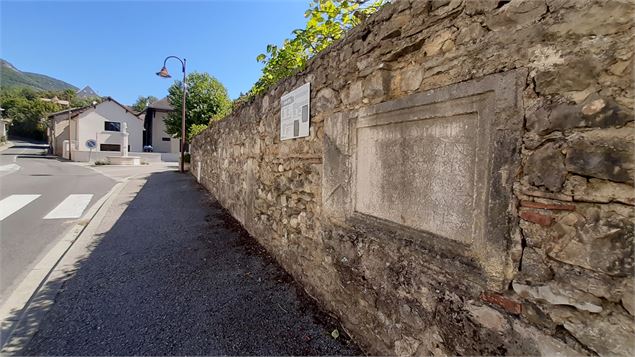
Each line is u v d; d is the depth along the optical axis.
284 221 3.22
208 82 19.81
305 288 2.79
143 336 2.15
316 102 2.55
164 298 2.67
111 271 3.21
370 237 1.91
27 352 1.96
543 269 1.04
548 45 1.03
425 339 1.51
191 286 2.89
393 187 1.73
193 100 19.27
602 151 0.90
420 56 1.55
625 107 0.86
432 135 1.48
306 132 2.70
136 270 3.24
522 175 1.10
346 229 2.16
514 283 1.13
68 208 6.09
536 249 1.06
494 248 1.19
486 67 1.22
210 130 7.93
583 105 0.94
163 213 5.68
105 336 2.14
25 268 3.27
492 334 1.20
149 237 4.31
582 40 0.95
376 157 1.86
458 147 1.34
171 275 3.12
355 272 2.06
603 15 0.90
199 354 1.97
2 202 6.49
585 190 0.94
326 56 2.40
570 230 0.97
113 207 6.17
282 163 3.26
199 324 2.29
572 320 0.97
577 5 0.95
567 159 0.98
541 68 1.04
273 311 2.47
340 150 2.20
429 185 1.49
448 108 1.38
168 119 20.80
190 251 3.78
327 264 2.41
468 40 1.30
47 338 2.11
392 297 1.74
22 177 10.88
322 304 2.51
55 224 4.96
